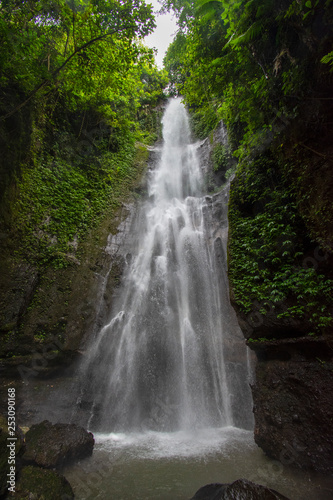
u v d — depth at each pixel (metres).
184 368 8.19
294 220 5.69
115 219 11.54
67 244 9.22
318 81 4.61
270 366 5.57
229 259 6.70
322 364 4.73
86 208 10.54
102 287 9.50
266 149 6.75
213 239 11.62
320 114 4.78
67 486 3.89
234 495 3.22
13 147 7.75
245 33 5.14
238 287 6.22
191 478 4.36
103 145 13.05
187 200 14.28
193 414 7.30
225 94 9.29
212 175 14.43
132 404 7.48
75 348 7.82
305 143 5.18
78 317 8.34
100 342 8.45
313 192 4.97
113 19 7.19
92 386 7.58
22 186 8.35
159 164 16.70
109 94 11.02
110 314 9.22
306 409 4.66
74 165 10.95
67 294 8.44
